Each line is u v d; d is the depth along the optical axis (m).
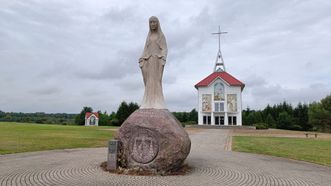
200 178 10.82
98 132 38.09
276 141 30.42
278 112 90.38
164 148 11.36
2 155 15.86
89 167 12.41
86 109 89.25
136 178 10.46
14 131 34.22
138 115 12.13
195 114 95.12
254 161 15.70
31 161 13.97
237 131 51.28
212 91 69.12
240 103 67.81
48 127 47.97
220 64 73.06
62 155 16.33
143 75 13.32
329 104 73.75
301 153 19.89
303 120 82.38
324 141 31.69
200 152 19.38
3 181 9.81
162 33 13.55
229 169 12.95
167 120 11.83
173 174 11.34
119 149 11.84
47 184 9.48
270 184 10.30
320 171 13.10
